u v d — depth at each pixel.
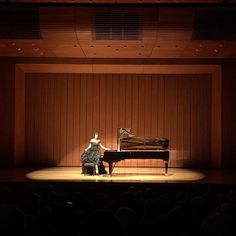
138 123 14.62
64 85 14.66
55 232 4.10
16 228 3.48
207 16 10.17
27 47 12.15
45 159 14.62
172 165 14.55
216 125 14.09
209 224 3.37
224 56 13.23
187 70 14.16
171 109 14.63
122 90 14.63
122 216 3.89
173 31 10.61
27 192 6.22
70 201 5.29
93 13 10.14
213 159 14.35
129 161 14.56
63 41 11.36
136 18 10.25
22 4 8.06
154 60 13.55
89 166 11.74
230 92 13.67
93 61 13.61
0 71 13.72
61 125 14.66
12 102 13.75
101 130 14.63
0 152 13.73
